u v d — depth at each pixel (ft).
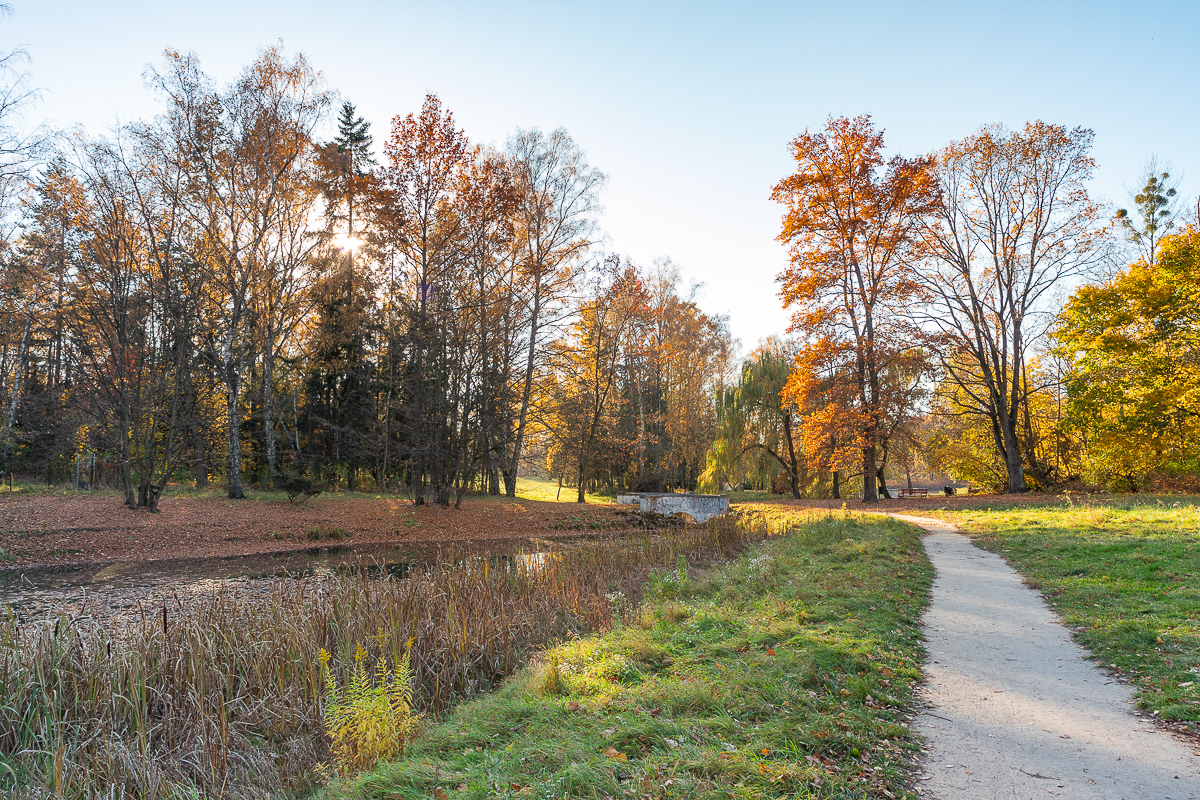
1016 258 102.32
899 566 38.78
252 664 22.70
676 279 134.51
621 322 123.24
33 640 23.09
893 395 96.63
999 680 20.20
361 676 18.78
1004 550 45.32
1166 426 78.54
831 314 98.73
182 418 78.43
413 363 84.89
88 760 17.17
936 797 12.98
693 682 18.92
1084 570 34.78
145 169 71.72
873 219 97.60
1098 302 84.64
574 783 13.01
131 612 35.76
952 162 104.68
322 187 85.61
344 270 98.89
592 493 150.10
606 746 15.02
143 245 73.51
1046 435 112.68
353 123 131.34
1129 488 85.87
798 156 100.89
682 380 138.10
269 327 89.20
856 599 29.58
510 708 18.33
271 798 16.70
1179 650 21.18
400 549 61.87
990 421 119.14
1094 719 17.06
